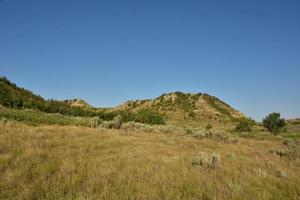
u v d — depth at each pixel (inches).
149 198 227.3
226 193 249.8
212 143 817.5
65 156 384.5
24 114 1550.2
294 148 796.6
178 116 7185.0
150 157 409.7
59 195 231.0
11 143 427.2
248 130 2578.7
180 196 237.5
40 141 482.0
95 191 248.8
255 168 382.6
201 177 296.4
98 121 1317.7
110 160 374.3
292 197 255.3
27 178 278.8
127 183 267.6
